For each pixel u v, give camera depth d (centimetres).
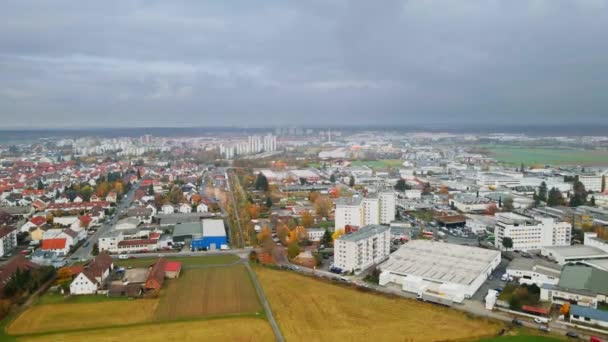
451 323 15225
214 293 18075
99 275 19212
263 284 19125
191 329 14750
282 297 17600
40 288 18712
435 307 16588
